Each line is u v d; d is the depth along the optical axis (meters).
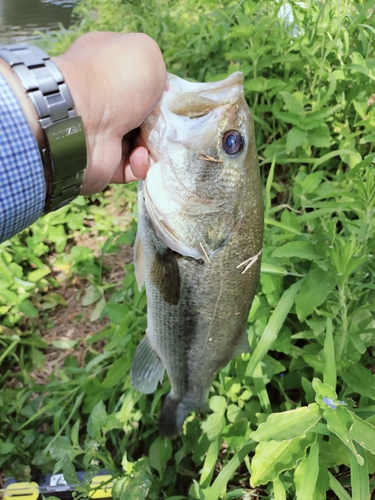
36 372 0.54
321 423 0.27
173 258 0.29
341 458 0.28
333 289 0.34
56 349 0.57
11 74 0.19
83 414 0.47
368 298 0.38
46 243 0.69
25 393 0.49
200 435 0.40
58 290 0.64
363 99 0.51
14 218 0.20
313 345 0.38
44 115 0.20
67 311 0.61
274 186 0.54
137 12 1.03
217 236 0.28
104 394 0.45
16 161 0.19
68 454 0.34
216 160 0.27
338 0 0.53
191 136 0.26
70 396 0.47
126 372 0.44
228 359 0.34
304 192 0.47
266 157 0.54
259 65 0.53
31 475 0.42
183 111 0.26
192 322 0.31
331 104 0.55
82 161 0.22
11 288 0.58
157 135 0.26
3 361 0.54
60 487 0.40
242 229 0.29
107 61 0.23
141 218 0.29
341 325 0.34
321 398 0.26
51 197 0.22
